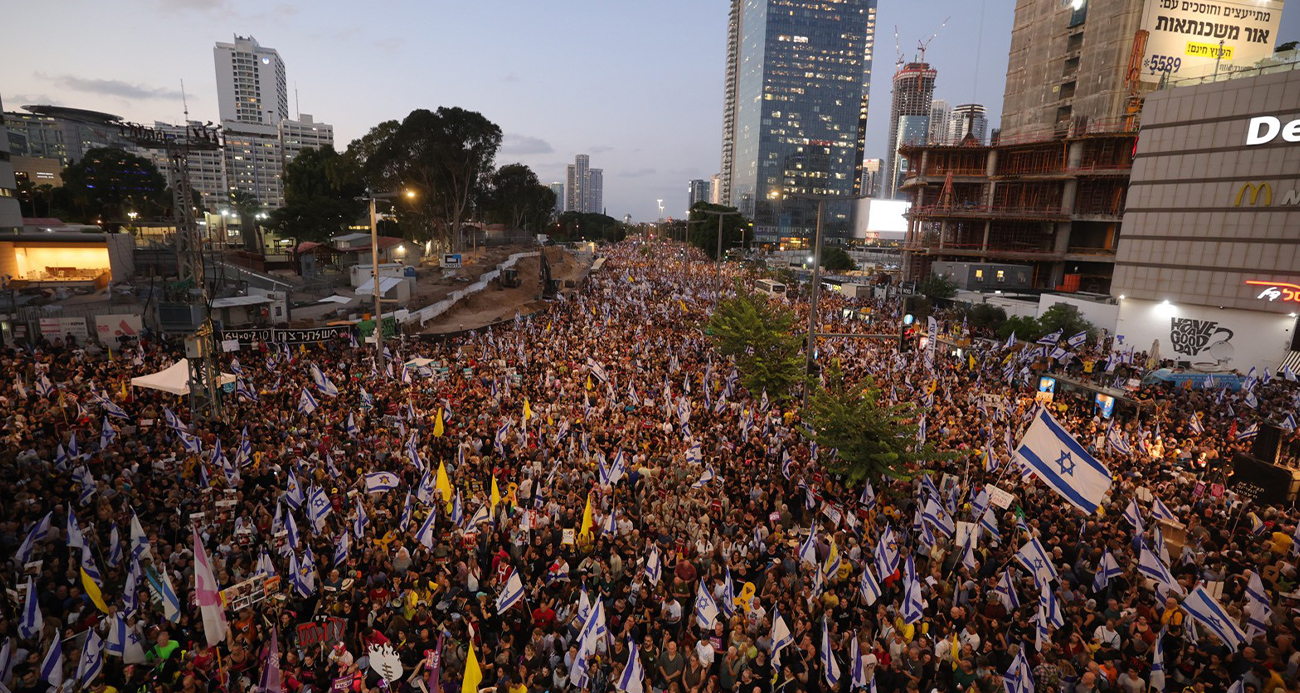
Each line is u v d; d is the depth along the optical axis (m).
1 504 14.75
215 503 15.71
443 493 16.42
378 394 26.05
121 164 86.50
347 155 77.88
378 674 10.79
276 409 23.61
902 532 16.30
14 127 152.38
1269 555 14.87
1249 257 40.22
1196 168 42.06
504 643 11.40
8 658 9.74
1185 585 13.50
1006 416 25.62
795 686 11.18
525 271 84.88
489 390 27.22
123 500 15.72
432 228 82.75
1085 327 46.69
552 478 18.17
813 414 20.81
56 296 43.28
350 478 18.25
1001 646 11.82
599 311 50.44
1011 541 15.26
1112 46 68.62
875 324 48.66
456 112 68.06
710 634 11.81
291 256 67.31
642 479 18.34
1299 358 37.69
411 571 13.37
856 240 164.12
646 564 13.59
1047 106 79.31
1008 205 76.75
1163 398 28.78
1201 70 67.12
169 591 11.53
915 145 79.31
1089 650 11.42
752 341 29.34
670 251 155.62
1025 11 84.25
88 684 9.95
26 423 19.89
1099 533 15.48
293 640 11.88
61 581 13.21
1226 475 20.33
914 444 18.62
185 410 23.67
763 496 17.69
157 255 52.94
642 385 27.67
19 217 56.34
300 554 13.43
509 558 14.48
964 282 70.50
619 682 10.23
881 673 11.04
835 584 13.84
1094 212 70.19
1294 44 54.28
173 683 10.49
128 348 31.25
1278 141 38.62
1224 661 11.25
